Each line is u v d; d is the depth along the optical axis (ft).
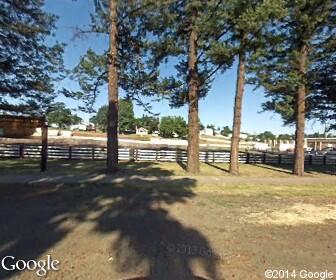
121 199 36.42
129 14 55.62
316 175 73.61
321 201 41.01
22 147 82.58
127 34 58.95
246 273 18.29
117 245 21.81
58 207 31.76
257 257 20.75
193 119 63.98
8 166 63.05
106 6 56.34
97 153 85.10
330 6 64.69
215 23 52.70
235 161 67.21
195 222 28.35
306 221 30.40
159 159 90.58
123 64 61.52
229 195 42.60
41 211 29.94
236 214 32.07
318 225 29.14
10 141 110.52
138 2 54.08
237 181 55.83
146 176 55.26
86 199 35.88
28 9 63.93
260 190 47.85
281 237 25.16
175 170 67.05
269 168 86.53
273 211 34.01
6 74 67.10
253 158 101.81
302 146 72.74
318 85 74.38
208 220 29.27
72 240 22.49
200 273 18.02
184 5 55.98
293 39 67.26
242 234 25.52
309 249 22.63
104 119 255.09
